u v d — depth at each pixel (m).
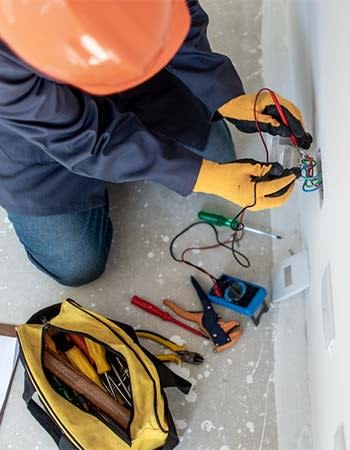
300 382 1.39
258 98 1.33
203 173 1.25
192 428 1.37
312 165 1.26
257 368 1.42
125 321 1.50
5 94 1.03
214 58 1.28
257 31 1.81
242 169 1.25
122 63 0.79
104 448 1.26
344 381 1.00
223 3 1.87
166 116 1.46
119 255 1.58
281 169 1.26
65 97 1.08
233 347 1.44
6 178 1.29
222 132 1.53
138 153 1.18
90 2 0.73
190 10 1.20
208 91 1.31
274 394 1.39
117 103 1.43
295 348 1.42
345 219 0.99
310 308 1.37
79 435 1.26
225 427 1.37
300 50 1.55
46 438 1.39
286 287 1.43
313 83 1.34
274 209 1.57
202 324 1.45
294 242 1.53
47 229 1.39
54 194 1.33
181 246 1.57
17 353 1.48
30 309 1.54
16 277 1.58
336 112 1.06
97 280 1.55
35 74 1.02
